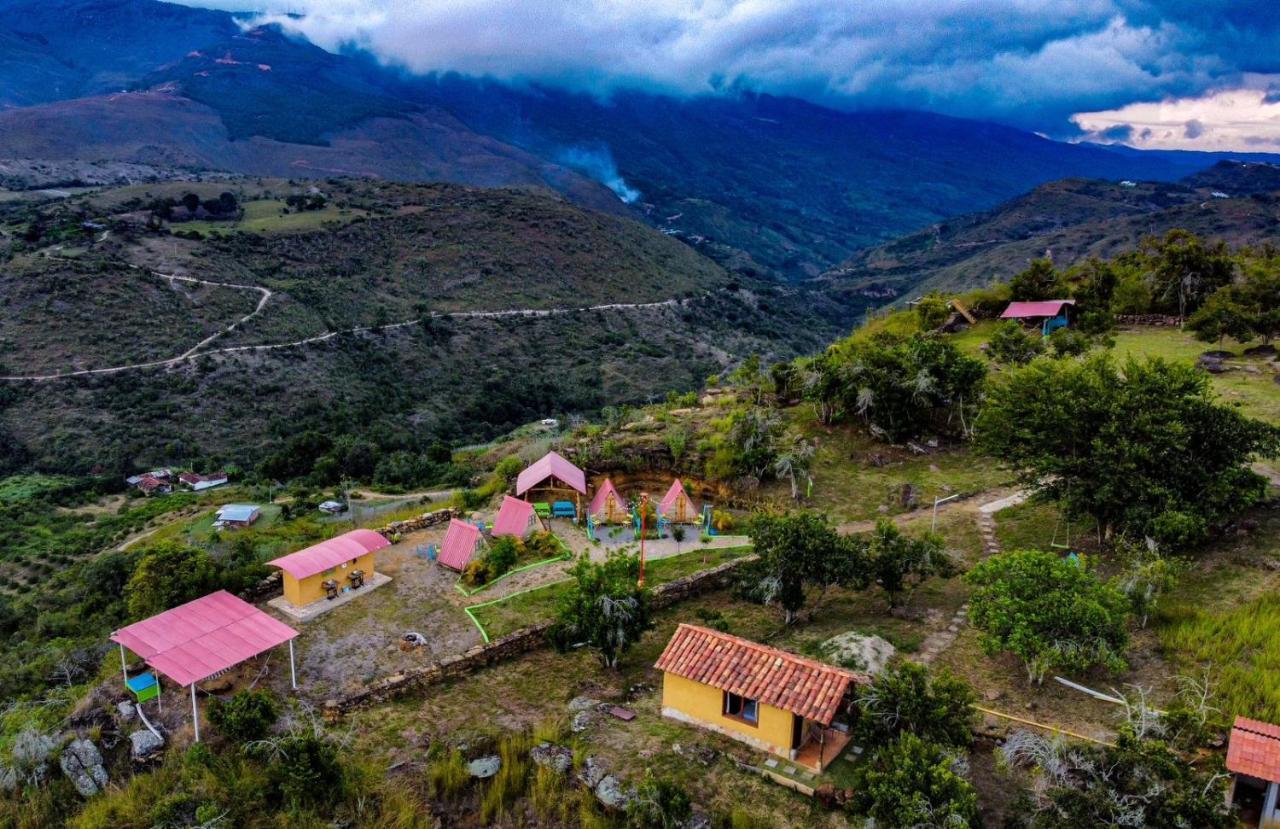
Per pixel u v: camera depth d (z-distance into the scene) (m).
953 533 38.38
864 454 49.56
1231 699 22.97
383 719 27.31
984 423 39.47
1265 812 18.64
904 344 54.62
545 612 33.75
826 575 30.78
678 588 35.06
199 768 24.66
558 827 23.00
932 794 19.45
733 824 21.30
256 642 27.73
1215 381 51.78
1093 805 18.84
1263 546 31.53
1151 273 75.38
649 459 49.72
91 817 23.69
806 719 23.89
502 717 27.19
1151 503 31.00
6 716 30.61
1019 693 25.23
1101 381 34.62
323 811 23.64
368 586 36.25
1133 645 26.84
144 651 26.80
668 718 26.02
